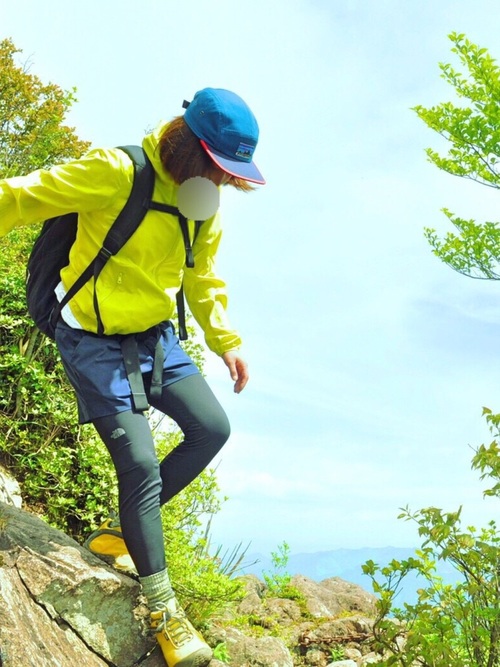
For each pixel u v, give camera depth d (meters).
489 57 5.63
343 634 5.77
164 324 2.84
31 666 2.23
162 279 2.72
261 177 2.66
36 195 2.48
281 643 4.99
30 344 5.23
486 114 5.71
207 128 2.58
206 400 2.83
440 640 3.30
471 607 3.25
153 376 2.73
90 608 2.62
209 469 4.98
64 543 2.79
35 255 2.78
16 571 2.55
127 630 2.69
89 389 2.62
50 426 5.15
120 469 2.60
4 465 4.96
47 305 2.81
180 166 2.57
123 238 2.58
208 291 3.05
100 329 2.62
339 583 7.51
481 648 3.30
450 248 6.24
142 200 2.57
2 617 2.28
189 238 2.72
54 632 2.49
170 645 2.62
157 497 2.63
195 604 4.74
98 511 4.86
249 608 6.11
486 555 3.29
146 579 2.62
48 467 4.90
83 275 2.63
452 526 3.31
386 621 3.44
